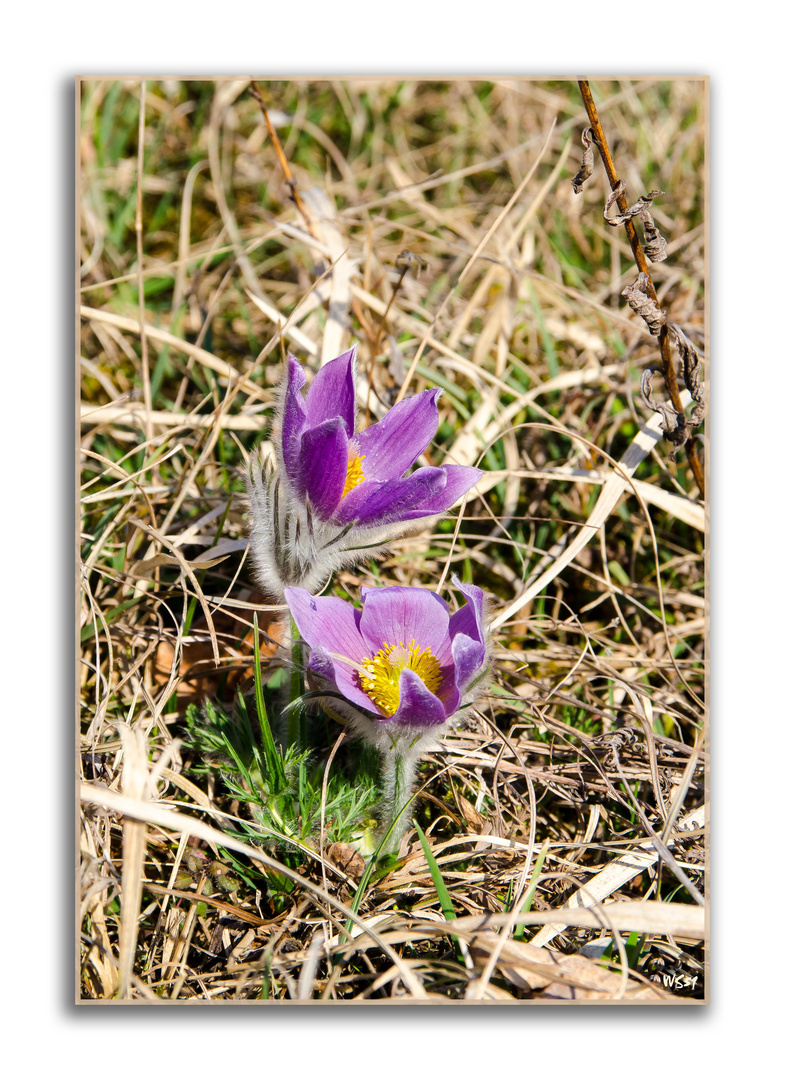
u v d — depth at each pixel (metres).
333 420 0.66
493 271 0.87
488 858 0.71
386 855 0.69
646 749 0.74
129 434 0.84
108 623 0.75
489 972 0.64
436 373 0.86
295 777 0.70
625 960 0.65
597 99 1.08
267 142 1.07
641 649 0.78
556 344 0.90
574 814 0.73
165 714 0.73
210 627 0.72
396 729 0.66
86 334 0.89
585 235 1.00
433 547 0.81
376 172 1.04
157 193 1.01
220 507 0.78
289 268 0.96
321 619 0.67
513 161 1.05
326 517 0.68
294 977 0.67
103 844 0.69
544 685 0.75
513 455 0.83
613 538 0.82
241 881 0.70
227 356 0.89
